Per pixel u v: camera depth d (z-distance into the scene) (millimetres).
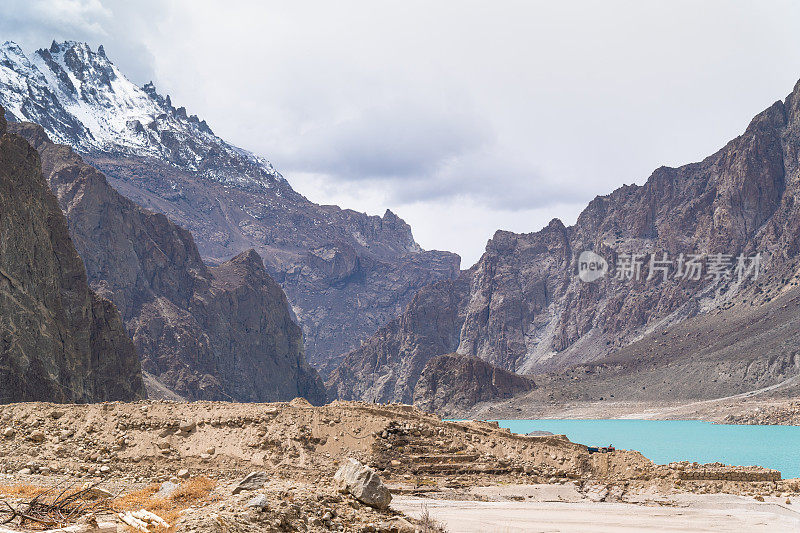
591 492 53469
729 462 110750
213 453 52781
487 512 46375
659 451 131750
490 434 61719
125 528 30094
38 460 49594
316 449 54781
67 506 32875
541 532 41688
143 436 53438
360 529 33500
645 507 49781
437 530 37688
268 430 54875
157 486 43312
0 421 54000
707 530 43625
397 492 50938
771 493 54562
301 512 33125
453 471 56031
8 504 29172
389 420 59625
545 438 61594
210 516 30594
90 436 53125
